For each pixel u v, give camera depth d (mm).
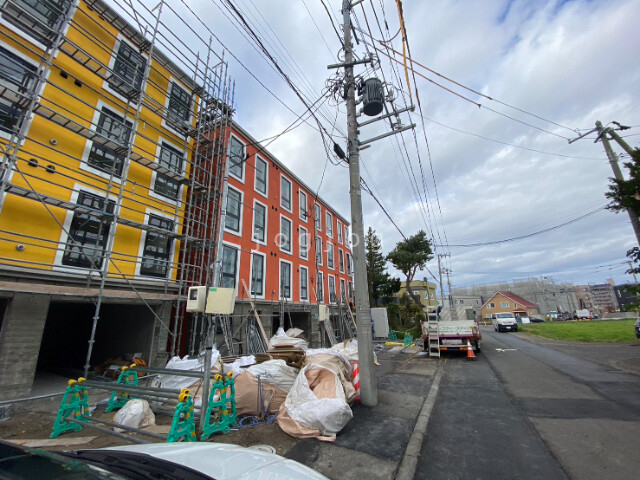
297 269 17516
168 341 9992
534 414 5160
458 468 3436
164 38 8914
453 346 12961
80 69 8031
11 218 6441
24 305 6297
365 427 4602
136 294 7695
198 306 6613
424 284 46625
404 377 8523
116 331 10086
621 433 4184
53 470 1491
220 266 10094
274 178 16312
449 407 5730
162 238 9742
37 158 6918
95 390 6531
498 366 10148
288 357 6750
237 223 13117
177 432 3740
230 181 12914
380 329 23031
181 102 10719
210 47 10273
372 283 31828
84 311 11203
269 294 14492
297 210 18516
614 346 13750
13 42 6836
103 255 7113
